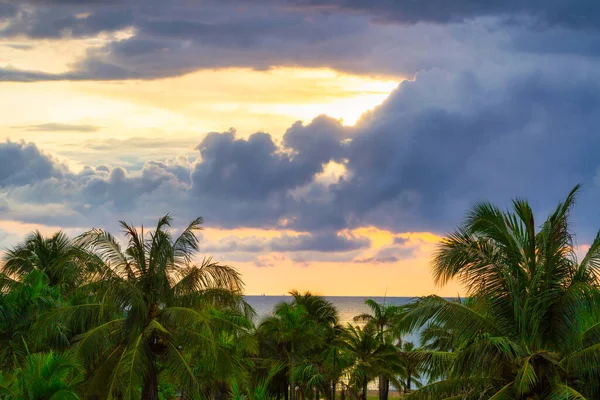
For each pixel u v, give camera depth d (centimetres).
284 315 5694
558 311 2238
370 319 6106
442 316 2322
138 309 2764
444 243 2347
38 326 2794
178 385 2912
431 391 2409
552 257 2286
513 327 2311
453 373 2270
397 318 2427
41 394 2048
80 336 2717
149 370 2778
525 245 2327
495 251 2334
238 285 2931
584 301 2161
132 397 2606
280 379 5772
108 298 2755
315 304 7119
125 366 2584
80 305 2830
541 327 2269
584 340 2197
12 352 3203
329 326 6925
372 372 5669
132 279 2848
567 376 2206
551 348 2272
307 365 5556
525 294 2303
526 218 2325
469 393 2347
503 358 2212
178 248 2919
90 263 2811
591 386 2152
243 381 3034
